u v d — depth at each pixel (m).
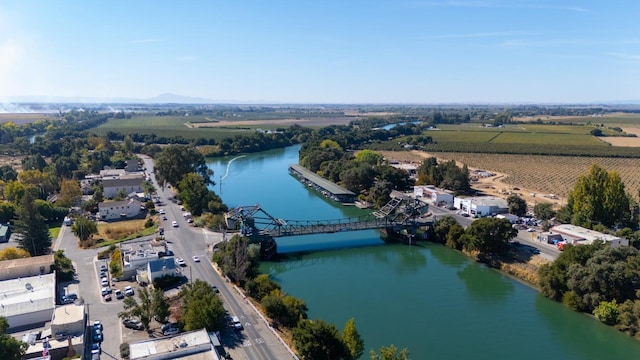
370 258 141.88
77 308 87.56
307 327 75.81
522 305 107.25
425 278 124.62
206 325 85.00
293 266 134.38
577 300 103.81
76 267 120.81
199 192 177.62
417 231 163.12
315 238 162.88
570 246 116.12
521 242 142.12
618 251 104.12
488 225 133.12
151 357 68.88
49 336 82.19
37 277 104.56
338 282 121.44
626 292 99.44
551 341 91.06
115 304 99.19
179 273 113.81
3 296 94.94
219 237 145.62
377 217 172.00
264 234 144.00
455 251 147.50
